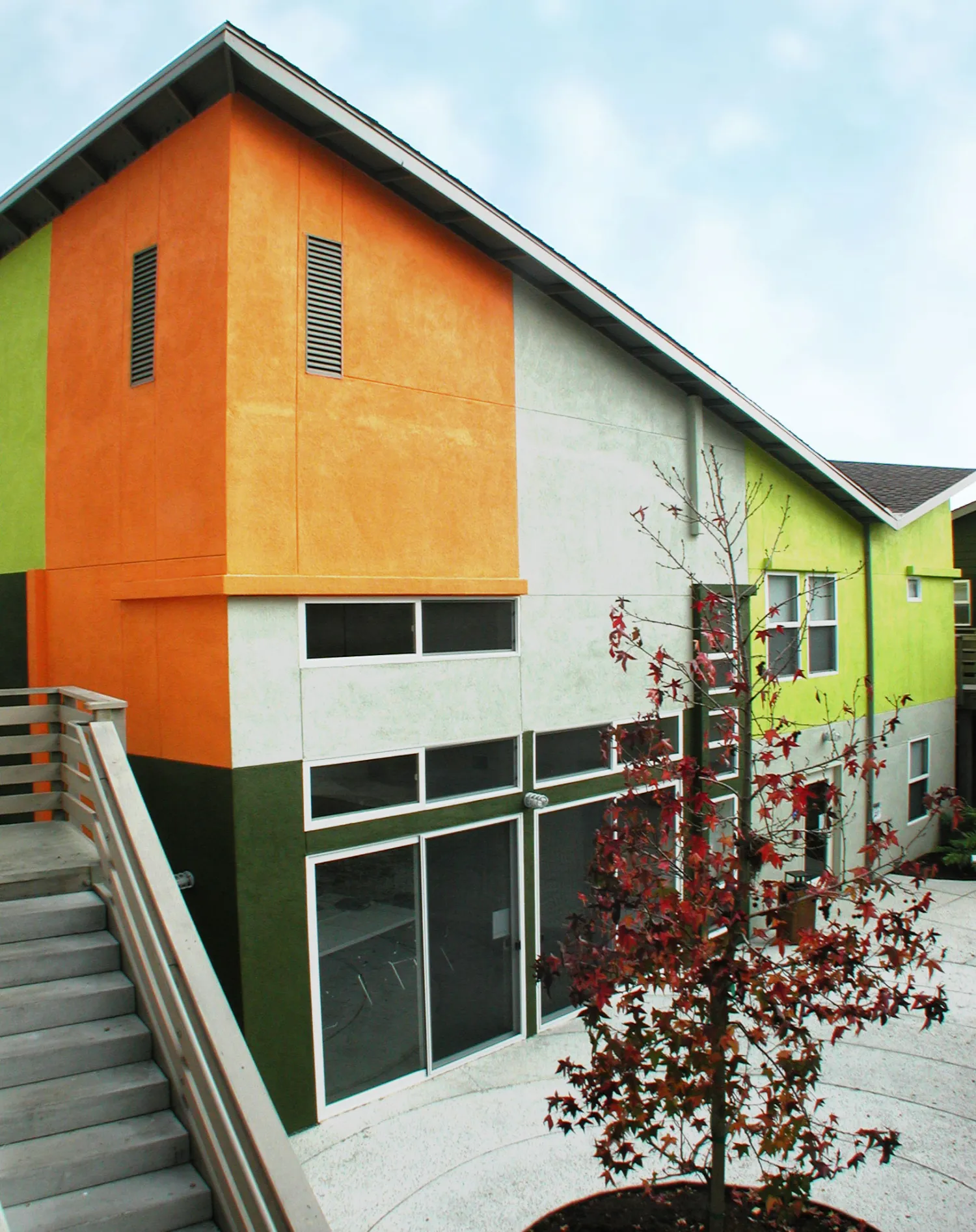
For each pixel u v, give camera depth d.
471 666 9.16
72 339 9.54
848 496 14.87
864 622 15.93
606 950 5.83
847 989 10.23
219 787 7.44
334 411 8.17
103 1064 5.01
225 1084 4.06
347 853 8.03
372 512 8.44
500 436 9.66
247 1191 3.99
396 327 8.70
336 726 8.02
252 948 7.38
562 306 10.43
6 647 10.50
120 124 8.34
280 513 7.76
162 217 8.30
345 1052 8.03
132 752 8.44
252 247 7.66
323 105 7.65
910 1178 7.12
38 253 10.20
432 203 8.88
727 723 6.21
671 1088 5.36
